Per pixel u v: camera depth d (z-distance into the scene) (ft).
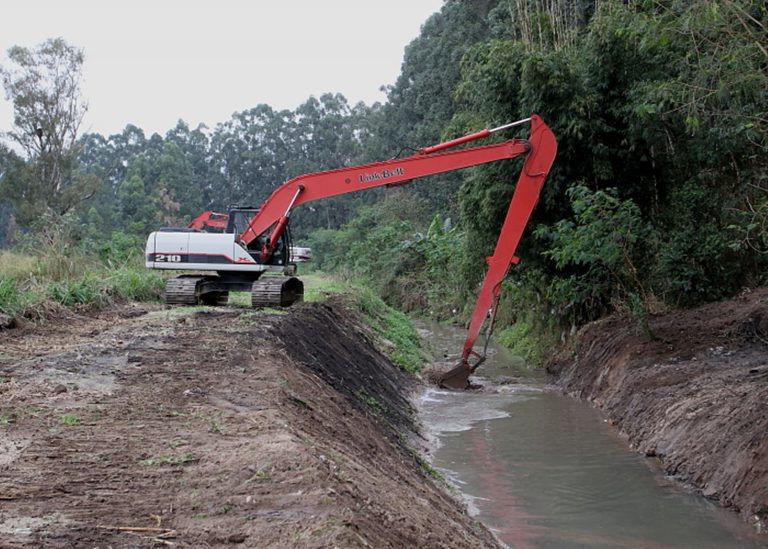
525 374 67.72
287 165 325.62
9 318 41.57
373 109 325.01
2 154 165.17
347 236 195.83
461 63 67.67
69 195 168.86
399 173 53.26
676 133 58.49
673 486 32.63
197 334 41.04
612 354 52.65
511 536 27.53
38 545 14.70
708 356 44.68
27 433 22.38
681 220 59.82
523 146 50.93
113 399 27.02
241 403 26.84
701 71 34.60
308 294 74.64
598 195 49.90
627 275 59.26
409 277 143.74
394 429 40.06
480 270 68.59
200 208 311.68
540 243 61.31
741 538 26.53
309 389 33.01
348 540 15.02
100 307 52.16
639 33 36.88
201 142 369.30
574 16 72.18
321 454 21.76
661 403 40.24
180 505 17.12
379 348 66.03
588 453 38.75
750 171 56.49
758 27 32.86
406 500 23.04
